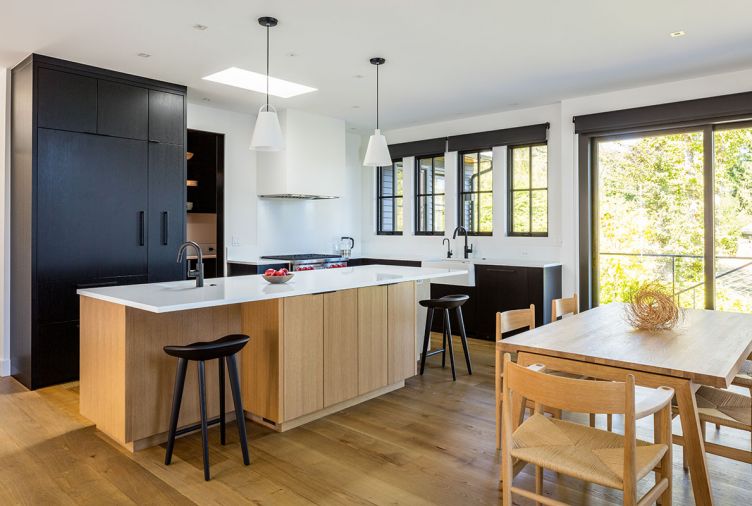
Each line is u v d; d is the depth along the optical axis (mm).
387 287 3754
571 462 1752
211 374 3135
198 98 5230
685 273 4738
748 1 3031
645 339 2402
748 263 4418
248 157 5992
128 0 3014
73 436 3014
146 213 4531
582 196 5266
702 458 1878
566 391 1655
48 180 3965
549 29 3453
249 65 4199
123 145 4379
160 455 2750
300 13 3193
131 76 4426
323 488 2391
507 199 6004
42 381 3984
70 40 3633
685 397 1879
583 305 5293
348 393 3441
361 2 3043
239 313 3232
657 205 4891
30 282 3932
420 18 3271
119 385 2771
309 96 5168
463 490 2367
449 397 3699
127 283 4414
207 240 5965
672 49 3822
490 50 3840
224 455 2748
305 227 6625
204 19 3283
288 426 3119
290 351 3064
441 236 6586
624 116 4883
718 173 4547
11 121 4250
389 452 2779
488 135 5988
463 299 4156
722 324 2766
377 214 7309
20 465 2641
